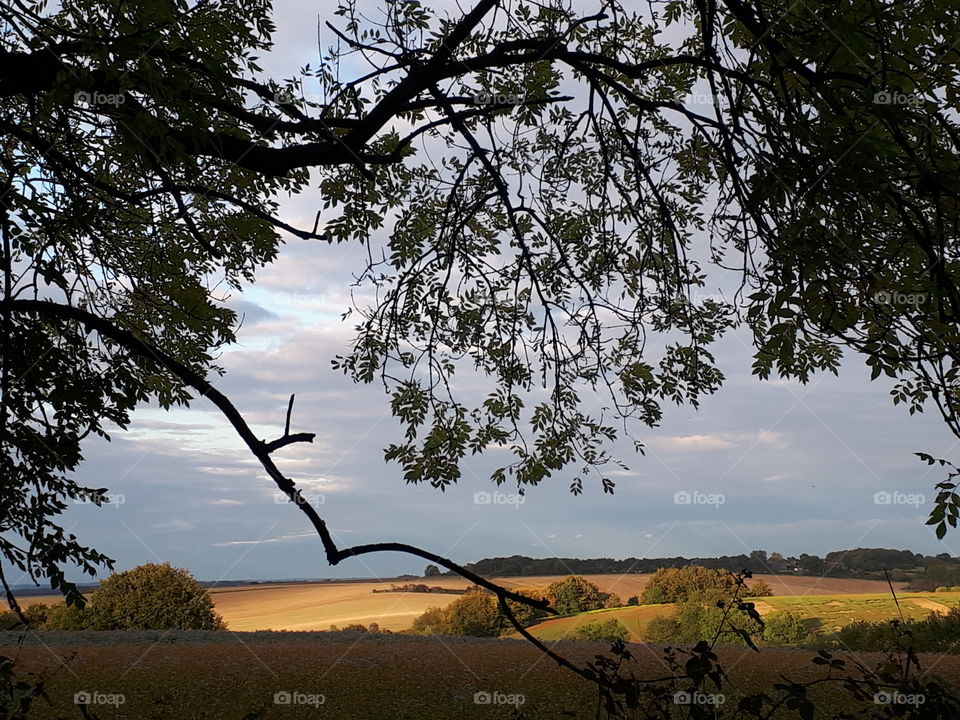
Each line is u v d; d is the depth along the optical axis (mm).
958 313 3682
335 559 1413
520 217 6883
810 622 26094
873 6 3850
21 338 3572
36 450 3586
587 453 6973
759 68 4258
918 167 3488
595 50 6027
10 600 3170
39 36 3275
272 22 6738
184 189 3615
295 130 4238
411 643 21094
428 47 4871
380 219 7145
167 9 4340
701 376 6805
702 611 22375
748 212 3949
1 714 4203
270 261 7613
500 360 7152
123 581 29281
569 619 29734
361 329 6648
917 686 3307
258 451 1502
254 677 14023
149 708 10844
